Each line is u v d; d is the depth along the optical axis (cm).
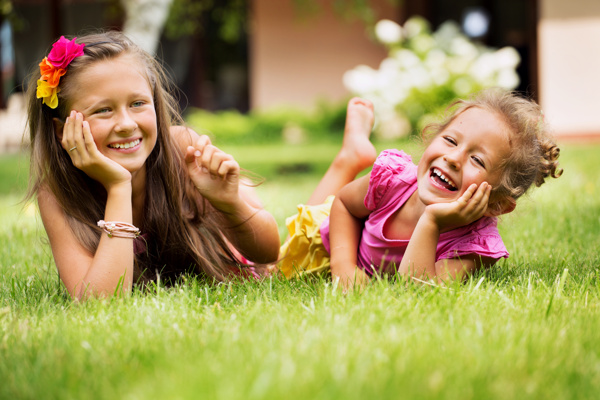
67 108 241
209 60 1528
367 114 337
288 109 1377
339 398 131
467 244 244
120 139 239
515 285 238
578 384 144
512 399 135
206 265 269
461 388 138
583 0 1213
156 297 232
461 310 198
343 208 274
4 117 1452
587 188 529
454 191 235
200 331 184
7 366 162
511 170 235
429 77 1086
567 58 1227
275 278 260
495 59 1101
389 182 258
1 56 1468
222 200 254
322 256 287
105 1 1374
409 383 139
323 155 1041
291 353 157
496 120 233
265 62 1452
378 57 1436
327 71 1445
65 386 146
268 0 1434
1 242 363
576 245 318
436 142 238
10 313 216
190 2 1349
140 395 136
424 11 1382
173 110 281
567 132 1228
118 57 242
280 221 410
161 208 266
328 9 1425
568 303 210
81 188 255
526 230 355
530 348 163
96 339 180
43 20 1468
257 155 1059
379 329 181
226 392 132
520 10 1380
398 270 246
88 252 249
